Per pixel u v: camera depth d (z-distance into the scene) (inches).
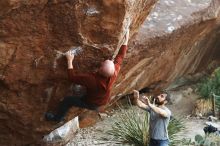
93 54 254.1
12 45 241.8
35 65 253.4
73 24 240.1
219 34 543.2
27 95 270.5
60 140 334.3
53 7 232.7
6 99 270.2
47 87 268.4
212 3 431.5
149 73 447.8
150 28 369.4
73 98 266.4
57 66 256.2
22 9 228.8
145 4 279.4
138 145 411.8
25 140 305.9
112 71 242.4
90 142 420.8
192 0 426.3
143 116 463.5
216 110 521.0
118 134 424.8
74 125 353.1
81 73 252.4
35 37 241.8
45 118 288.2
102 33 246.2
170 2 409.7
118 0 235.6
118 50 261.7
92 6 236.7
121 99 490.3
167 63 467.5
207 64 586.2
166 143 334.3
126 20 246.8
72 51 250.5
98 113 461.4
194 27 422.6
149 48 368.5
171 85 552.4
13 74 254.7
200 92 542.3
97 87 245.1
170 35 381.1
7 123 289.3
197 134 443.8
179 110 529.3
